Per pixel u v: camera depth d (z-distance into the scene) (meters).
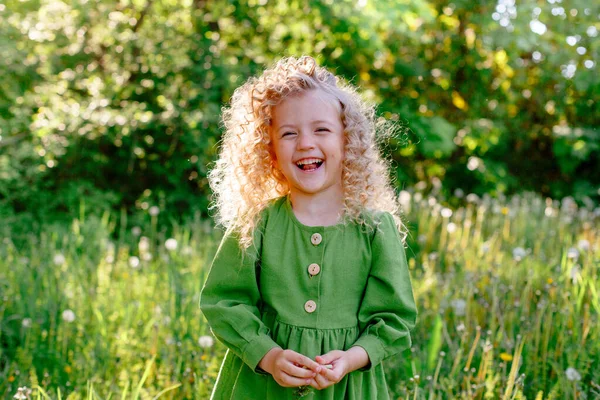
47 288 3.84
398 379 3.01
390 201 2.25
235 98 2.21
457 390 2.83
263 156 2.06
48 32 7.36
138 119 7.05
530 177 9.91
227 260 1.99
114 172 7.60
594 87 8.89
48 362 3.15
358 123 2.03
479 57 8.82
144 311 3.73
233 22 8.38
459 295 3.80
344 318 1.95
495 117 9.60
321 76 2.02
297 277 1.94
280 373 1.82
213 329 1.96
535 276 3.97
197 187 7.55
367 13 7.42
